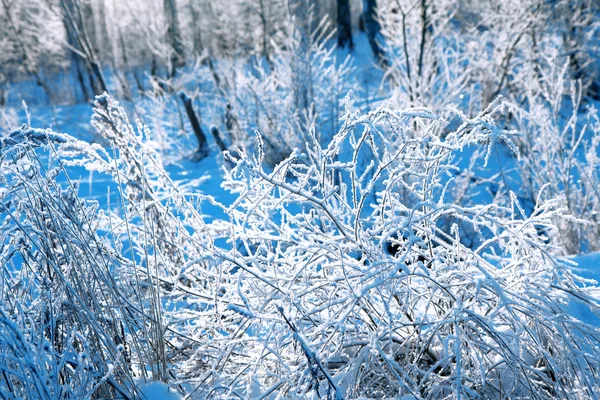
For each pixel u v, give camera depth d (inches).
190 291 106.3
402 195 227.8
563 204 235.0
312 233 99.0
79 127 571.8
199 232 110.4
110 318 101.8
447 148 93.5
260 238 103.2
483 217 96.3
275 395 95.4
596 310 99.6
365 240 100.1
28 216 100.7
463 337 90.1
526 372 93.3
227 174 102.3
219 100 476.4
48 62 930.7
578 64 467.5
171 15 896.3
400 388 87.9
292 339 94.8
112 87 852.6
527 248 99.6
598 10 530.0
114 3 943.7
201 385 98.7
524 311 93.5
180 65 799.1
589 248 233.5
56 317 94.4
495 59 415.2
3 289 91.5
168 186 120.2
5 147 105.4
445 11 385.4
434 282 90.8
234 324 105.7
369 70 536.7
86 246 99.0
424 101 323.6
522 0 412.5
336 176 148.3
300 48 386.6
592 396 86.8
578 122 405.7
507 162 367.9
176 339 111.3
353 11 1039.0
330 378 80.0
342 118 96.7
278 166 91.9
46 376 79.2
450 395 89.7
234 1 808.9
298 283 103.3
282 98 398.0
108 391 91.7
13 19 963.3
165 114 551.5
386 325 95.7
